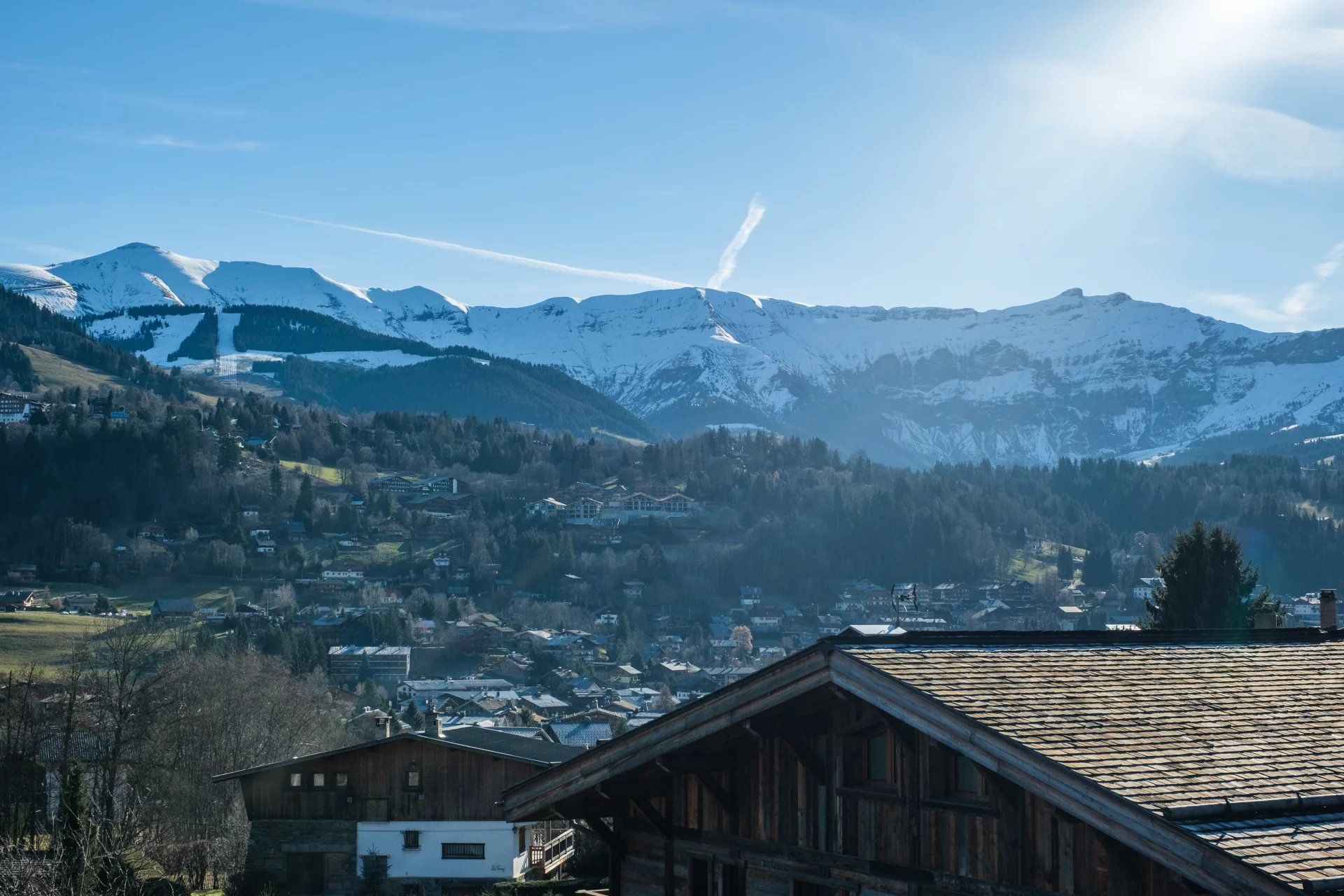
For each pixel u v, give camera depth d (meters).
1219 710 11.69
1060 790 9.87
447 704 131.75
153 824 46.75
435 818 47.50
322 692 97.62
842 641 12.66
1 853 26.59
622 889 16.05
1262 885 8.55
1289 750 10.77
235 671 73.19
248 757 65.81
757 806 13.96
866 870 12.46
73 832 29.91
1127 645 14.48
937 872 11.69
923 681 11.43
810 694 12.71
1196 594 38.16
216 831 58.25
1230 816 9.42
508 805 15.98
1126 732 10.77
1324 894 8.38
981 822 11.36
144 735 53.66
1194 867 8.98
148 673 72.56
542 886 34.66
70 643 122.06
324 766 48.16
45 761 53.25
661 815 15.38
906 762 12.07
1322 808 9.75
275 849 47.75
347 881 47.38
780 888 13.52
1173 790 9.61
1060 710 11.10
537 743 52.12
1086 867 10.44
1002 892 11.04
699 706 13.29
